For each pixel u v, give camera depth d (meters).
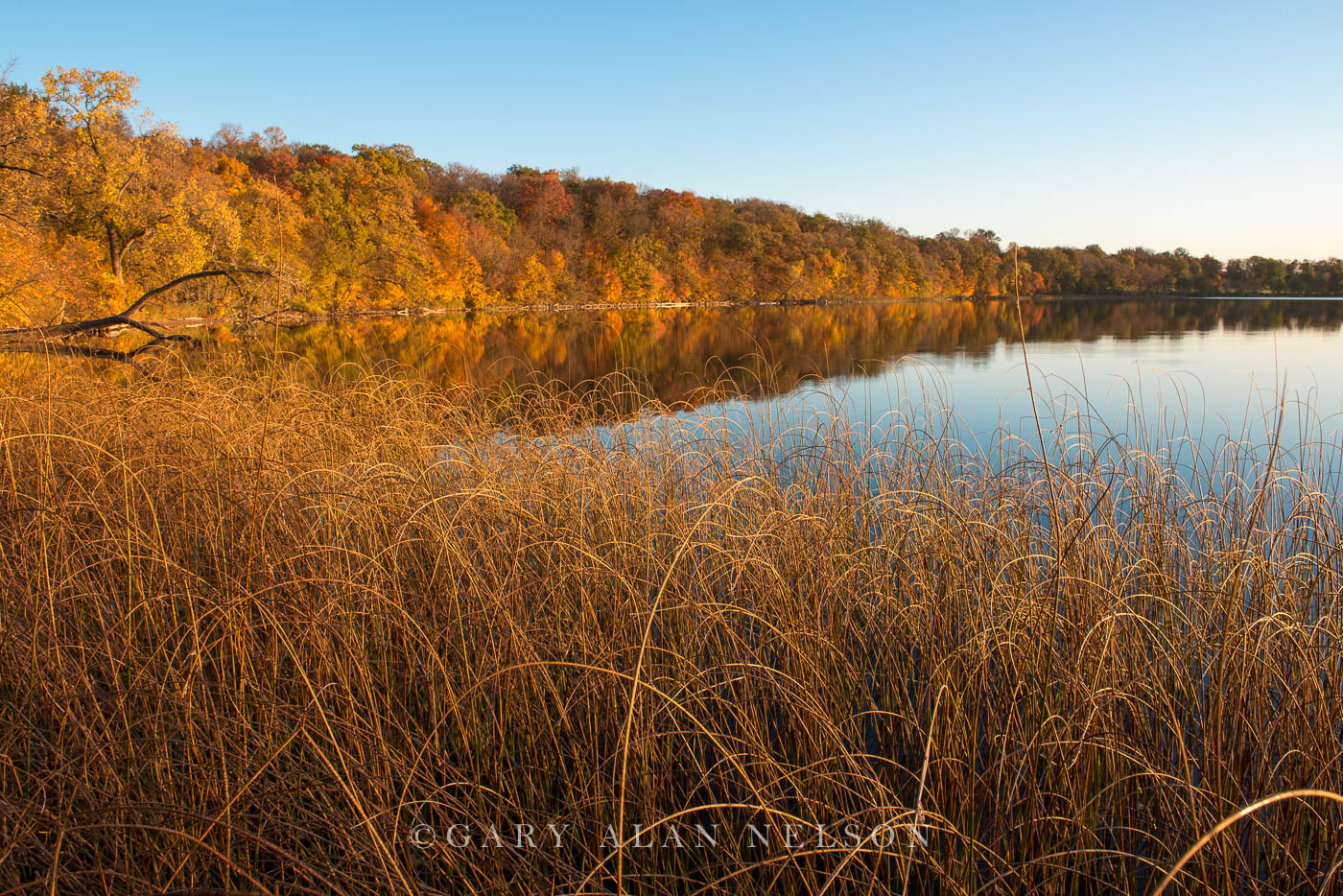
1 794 1.87
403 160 54.97
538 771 2.41
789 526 3.37
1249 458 4.93
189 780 2.09
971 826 2.08
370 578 2.78
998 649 2.52
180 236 22.98
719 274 59.00
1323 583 2.89
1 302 11.23
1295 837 2.12
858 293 67.69
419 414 5.77
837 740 2.06
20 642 2.50
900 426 5.27
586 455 4.25
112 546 2.91
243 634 2.39
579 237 55.31
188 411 4.07
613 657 2.54
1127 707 2.47
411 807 2.15
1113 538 3.20
